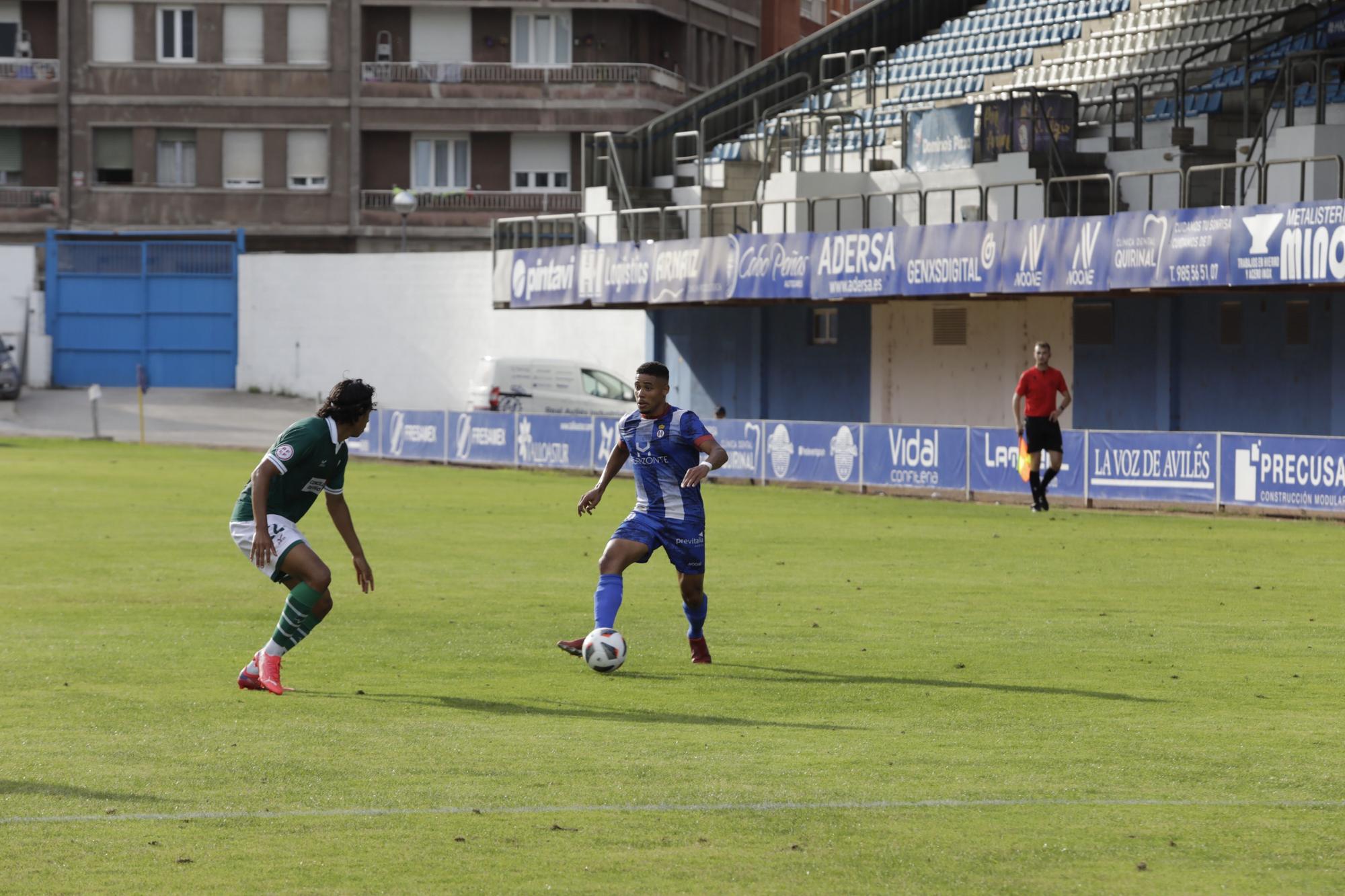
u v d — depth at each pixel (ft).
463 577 176.86
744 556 199.00
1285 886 63.98
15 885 63.62
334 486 111.04
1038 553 201.46
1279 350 313.73
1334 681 112.98
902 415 390.63
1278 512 250.16
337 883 64.03
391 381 593.01
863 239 345.51
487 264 564.71
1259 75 372.58
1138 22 419.95
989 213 367.04
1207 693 108.27
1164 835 71.41
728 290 371.35
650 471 117.50
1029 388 262.47
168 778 82.12
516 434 389.19
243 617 145.48
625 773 83.56
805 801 77.56
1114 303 341.82
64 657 122.62
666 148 477.36
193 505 272.31
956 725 97.30
